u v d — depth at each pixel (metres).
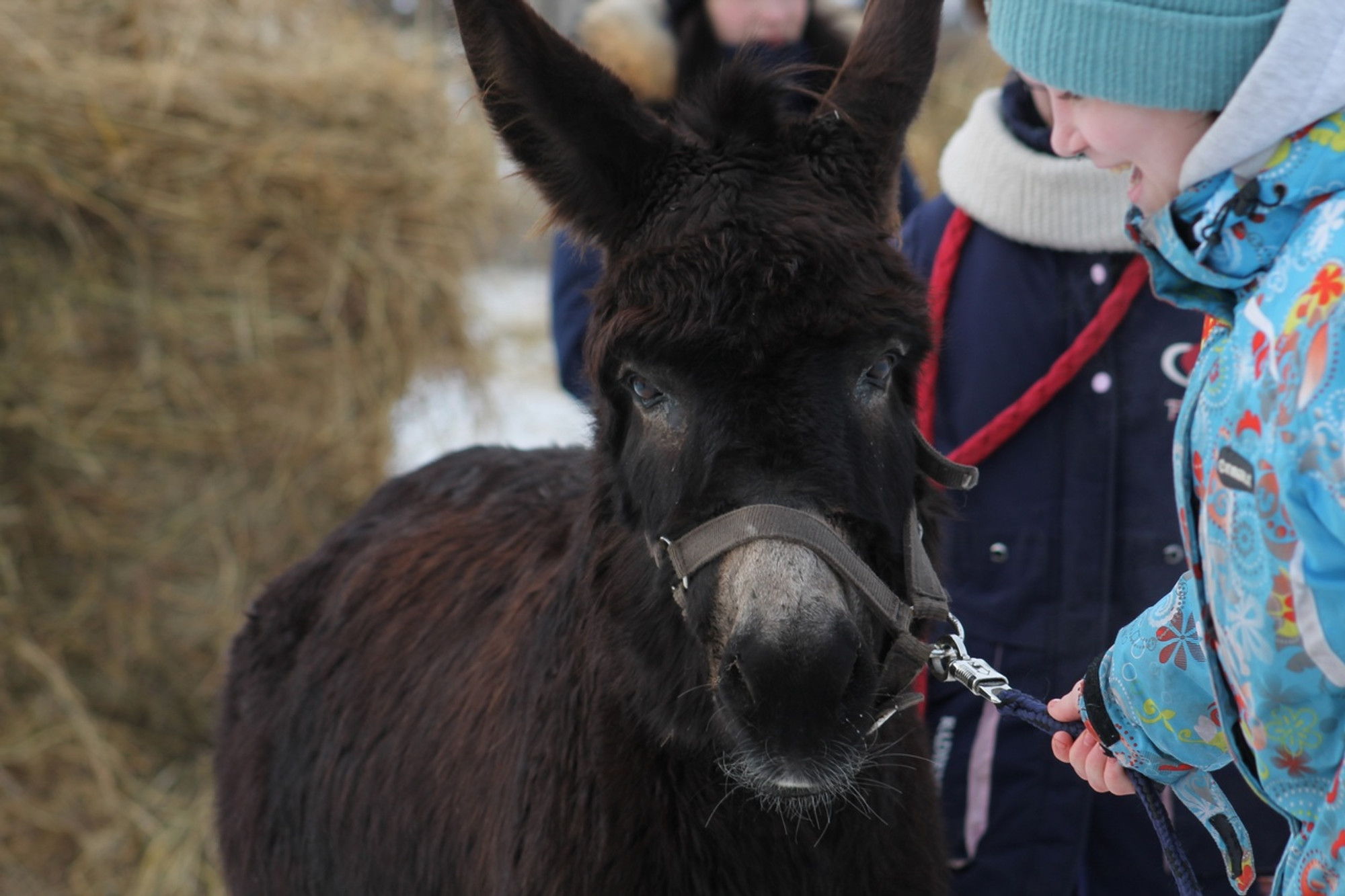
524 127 1.65
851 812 1.66
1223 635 1.20
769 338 1.41
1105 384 2.20
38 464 3.83
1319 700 1.13
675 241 1.50
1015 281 2.28
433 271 4.29
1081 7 1.18
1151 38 1.16
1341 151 1.09
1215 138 1.13
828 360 1.44
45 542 3.89
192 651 4.05
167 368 3.88
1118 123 1.23
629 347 1.48
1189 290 1.25
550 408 6.03
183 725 4.11
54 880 3.76
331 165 3.97
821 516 1.43
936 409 2.33
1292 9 1.08
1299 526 1.06
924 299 1.55
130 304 3.81
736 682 1.43
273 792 2.39
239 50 4.06
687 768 1.64
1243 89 1.11
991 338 2.28
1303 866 1.18
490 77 1.62
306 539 4.18
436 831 1.93
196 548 4.02
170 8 4.00
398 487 2.73
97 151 3.66
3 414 3.73
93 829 3.81
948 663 1.65
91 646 3.96
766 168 1.57
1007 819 2.23
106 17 3.89
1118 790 1.49
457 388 4.72
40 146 3.59
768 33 2.75
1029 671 2.24
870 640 1.52
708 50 2.80
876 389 1.53
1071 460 2.22
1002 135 2.25
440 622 2.20
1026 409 2.19
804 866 1.65
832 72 2.17
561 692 1.74
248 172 3.85
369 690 2.23
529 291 8.28
